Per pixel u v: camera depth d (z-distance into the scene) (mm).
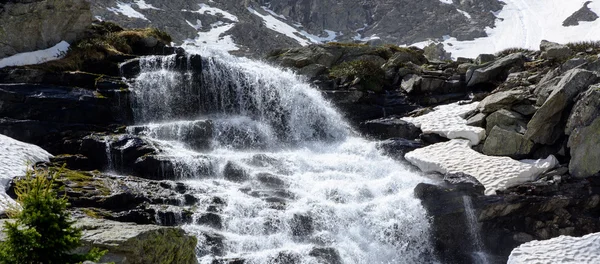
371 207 17828
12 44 24109
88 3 26547
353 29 196000
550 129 20531
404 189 18844
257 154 21078
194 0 151750
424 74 27562
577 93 20344
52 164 18359
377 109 25797
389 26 191625
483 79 26484
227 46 126312
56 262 9172
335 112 25375
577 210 18391
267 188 18734
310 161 21188
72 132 20516
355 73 27438
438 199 17797
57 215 9516
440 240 17594
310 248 15938
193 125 21578
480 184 18281
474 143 21734
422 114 24875
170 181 18109
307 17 193125
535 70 25812
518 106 22125
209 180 18891
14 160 17531
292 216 16766
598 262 15695
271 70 27188
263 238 16016
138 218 15695
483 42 176000
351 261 16359
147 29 29719
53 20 25203
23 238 8875
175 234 12211
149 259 11391
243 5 164500
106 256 10828
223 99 24672
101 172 19078
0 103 20781
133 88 22938
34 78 22562
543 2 198250
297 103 25203
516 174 19359
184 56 24547
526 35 176750
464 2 197750
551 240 16766
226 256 15102
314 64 29562
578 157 19250
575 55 25875
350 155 22266
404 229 17438
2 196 15281
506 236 17891
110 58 25359
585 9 181250
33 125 20250
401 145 22141
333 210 17391
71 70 23984
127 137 20031
